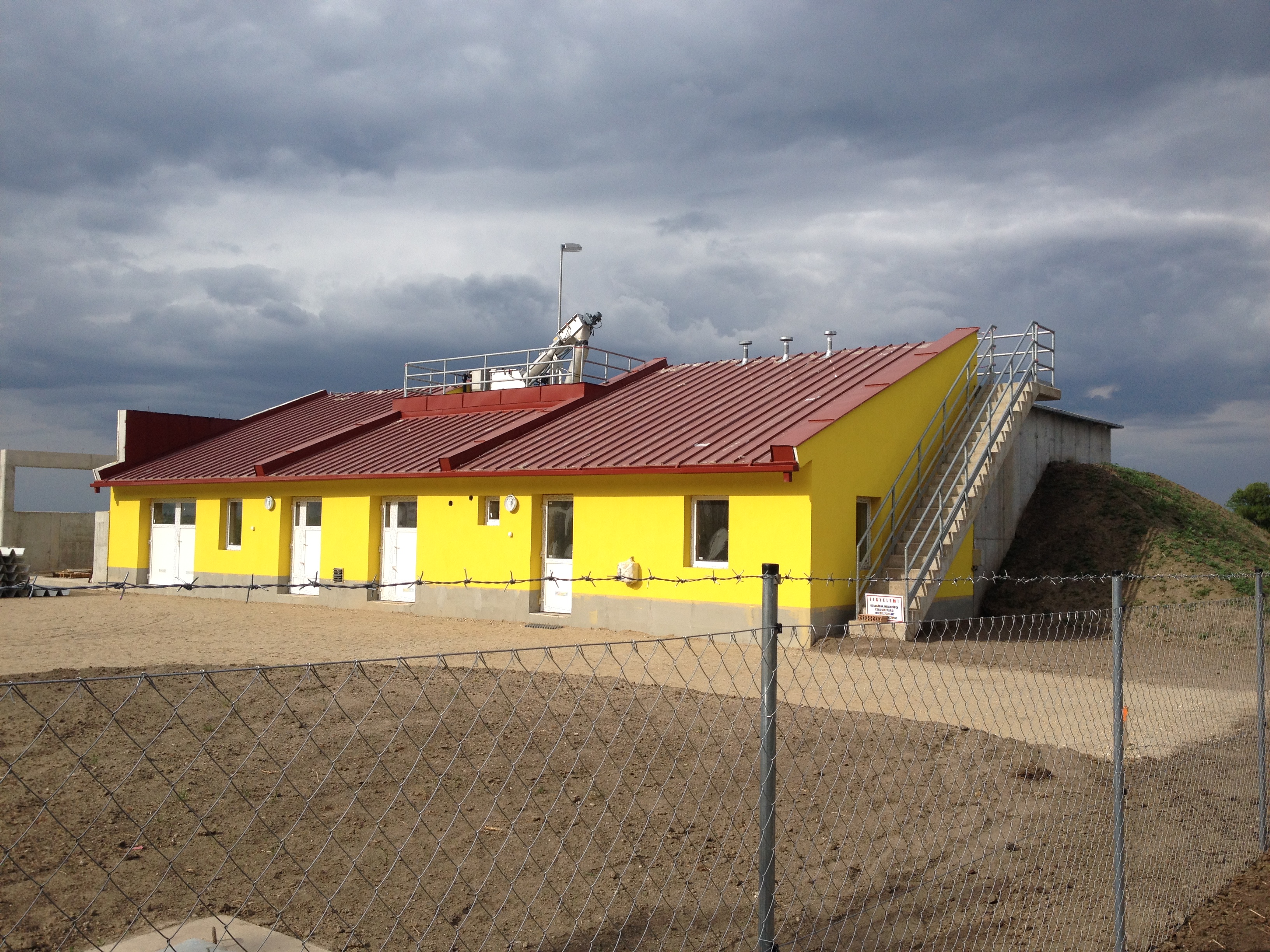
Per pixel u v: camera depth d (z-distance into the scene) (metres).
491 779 6.84
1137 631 17.44
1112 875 5.72
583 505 18.16
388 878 5.17
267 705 8.62
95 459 34.75
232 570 24.20
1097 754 8.59
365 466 21.98
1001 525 21.94
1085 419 25.77
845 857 5.76
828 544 16.16
